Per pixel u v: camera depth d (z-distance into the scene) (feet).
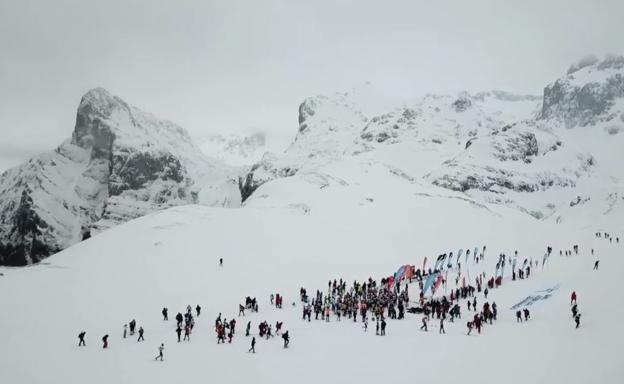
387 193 491.72
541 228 454.81
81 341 164.96
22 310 207.62
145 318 200.64
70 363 148.25
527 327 164.14
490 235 398.83
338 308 199.11
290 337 170.40
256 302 214.28
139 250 299.79
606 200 605.73
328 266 292.81
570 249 350.02
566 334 149.07
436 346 152.25
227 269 272.10
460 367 132.67
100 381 134.21
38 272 268.21
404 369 134.31
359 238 357.41
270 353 152.97
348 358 145.28
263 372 136.67
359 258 315.58
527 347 142.92
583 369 122.52
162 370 140.56
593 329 148.56
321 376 132.46
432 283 223.71
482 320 178.81
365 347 155.12
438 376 127.95
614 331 142.72
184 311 209.56
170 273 263.49
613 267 228.63
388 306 205.36
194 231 334.24
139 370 140.97
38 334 179.32
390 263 310.04
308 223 377.50
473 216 449.06
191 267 273.13
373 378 129.29
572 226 562.25
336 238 350.64
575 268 249.75
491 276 264.31
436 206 461.78
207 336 175.32
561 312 172.76
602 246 356.79
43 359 151.74
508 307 197.88
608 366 121.49
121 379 134.92
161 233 329.93
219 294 233.76
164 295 231.50
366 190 493.36
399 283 238.89
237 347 160.76
